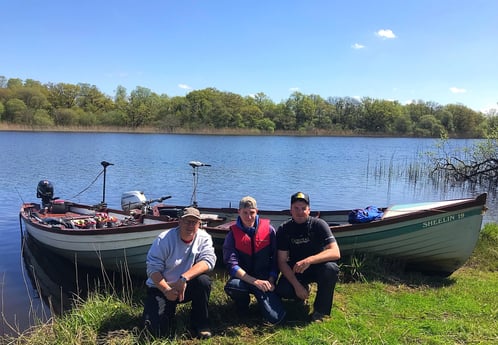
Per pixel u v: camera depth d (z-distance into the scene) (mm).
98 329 4270
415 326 4387
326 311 4562
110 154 31625
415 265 6461
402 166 26750
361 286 5648
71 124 74062
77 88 86500
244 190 17422
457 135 77750
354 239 6227
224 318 4637
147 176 20672
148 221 7117
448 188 19234
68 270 7301
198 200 15219
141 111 82312
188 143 49312
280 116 93438
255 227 4664
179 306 4824
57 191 16203
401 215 6039
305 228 4684
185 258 4277
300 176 21984
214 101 86625
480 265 6738
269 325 4426
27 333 4645
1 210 12414
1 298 6004
